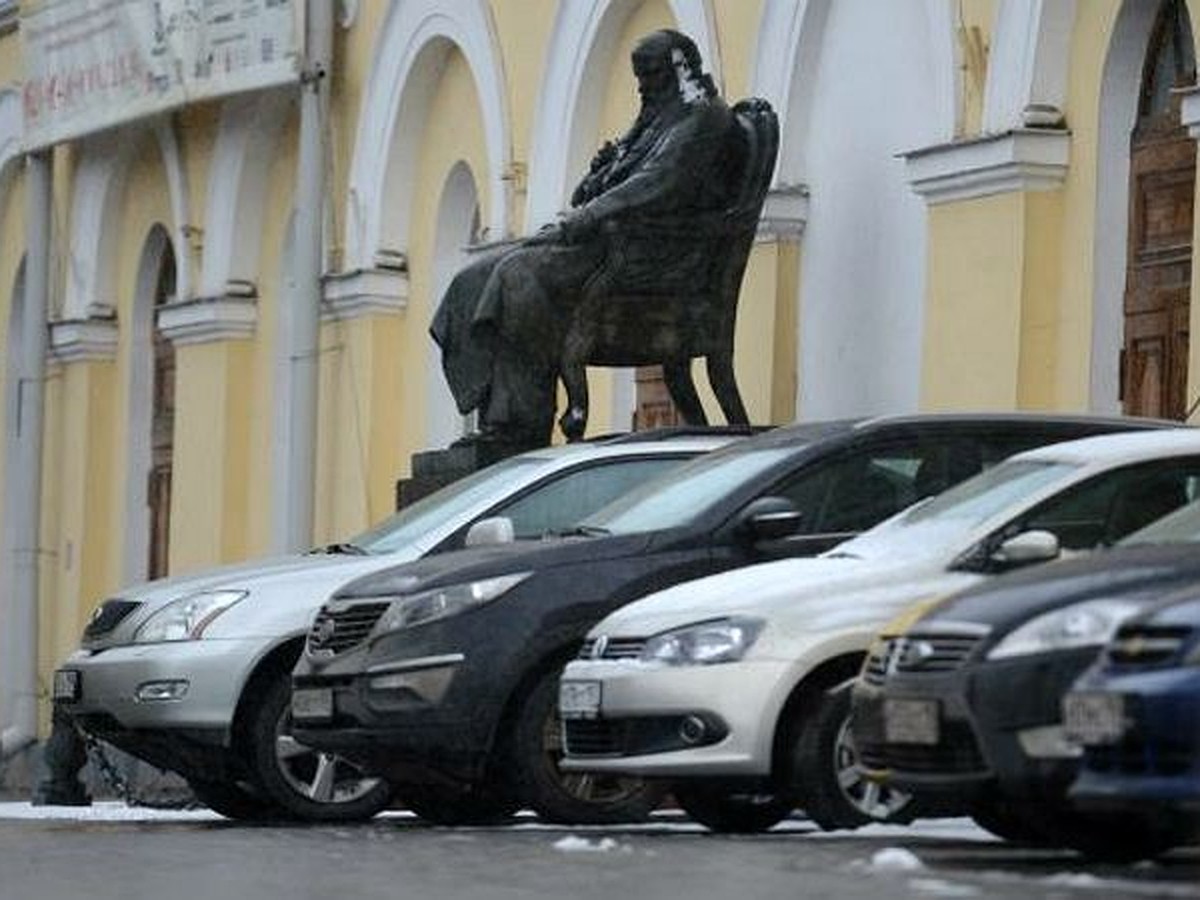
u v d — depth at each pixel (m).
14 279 43.81
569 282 25.45
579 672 17.67
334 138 35.91
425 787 20.53
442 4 33.81
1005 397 24.81
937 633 15.12
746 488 19.02
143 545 41.16
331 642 19.69
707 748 17.14
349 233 35.53
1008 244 24.86
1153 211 24.08
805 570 17.48
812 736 17.11
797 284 28.30
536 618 18.94
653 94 25.80
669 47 25.72
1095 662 13.93
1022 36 24.84
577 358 25.47
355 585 19.75
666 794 19.08
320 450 36.16
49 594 42.62
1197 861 15.23
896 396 26.75
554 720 18.98
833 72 27.86
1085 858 15.36
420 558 20.41
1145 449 17.34
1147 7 24.17
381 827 20.22
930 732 15.03
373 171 35.09
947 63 25.75
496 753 19.05
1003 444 19.19
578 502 21.00
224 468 38.09
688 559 18.91
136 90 38.03
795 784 17.14
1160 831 15.27
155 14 37.50
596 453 21.12
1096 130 24.36
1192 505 16.23
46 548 42.72
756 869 14.91
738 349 28.75
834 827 17.16
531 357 25.55
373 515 35.06
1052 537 16.61
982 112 25.34
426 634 19.05
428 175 34.75
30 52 41.09
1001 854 15.68
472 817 20.80
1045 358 24.73
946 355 25.50
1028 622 14.75
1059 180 24.75
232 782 21.80
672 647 17.27
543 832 18.72
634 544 19.00
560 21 31.62
